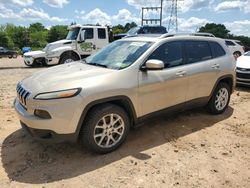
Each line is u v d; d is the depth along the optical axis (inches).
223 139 184.4
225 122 216.2
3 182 132.1
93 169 143.7
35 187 128.7
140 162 151.3
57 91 140.3
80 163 149.3
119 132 162.2
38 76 166.4
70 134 143.9
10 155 157.9
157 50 177.3
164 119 217.8
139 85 164.4
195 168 147.1
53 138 142.8
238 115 234.8
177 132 193.6
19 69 566.9
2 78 423.8
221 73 220.1
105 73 157.6
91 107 150.7
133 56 171.9
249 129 203.6
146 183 133.0
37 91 144.1
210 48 218.1
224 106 235.5
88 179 135.2
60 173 140.0
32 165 147.4
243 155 162.9
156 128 199.5
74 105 140.9
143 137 183.3
